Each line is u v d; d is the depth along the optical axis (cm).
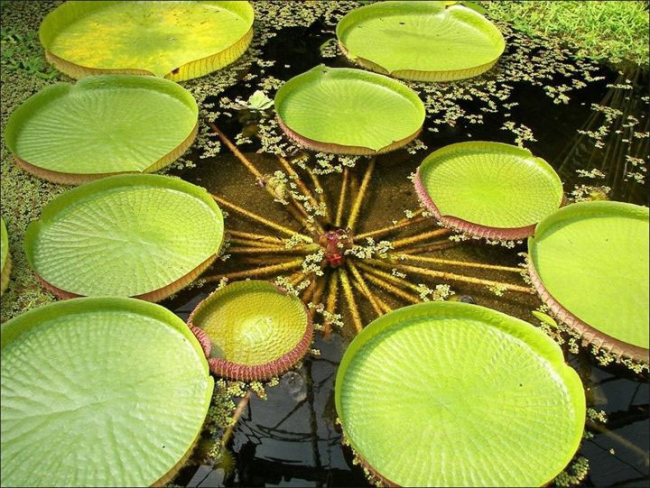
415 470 206
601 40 481
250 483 211
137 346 238
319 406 234
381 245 303
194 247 280
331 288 281
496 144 344
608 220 308
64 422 211
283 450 221
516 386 233
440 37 455
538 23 498
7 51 418
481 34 463
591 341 262
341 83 391
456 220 302
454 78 416
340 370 229
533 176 334
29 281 274
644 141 388
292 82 379
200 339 239
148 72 380
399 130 359
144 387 225
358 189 336
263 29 464
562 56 463
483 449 212
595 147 379
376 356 241
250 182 336
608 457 225
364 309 273
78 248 275
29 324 238
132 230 285
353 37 448
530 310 280
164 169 338
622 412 242
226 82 405
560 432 220
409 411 222
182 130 350
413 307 251
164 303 270
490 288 290
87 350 234
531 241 292
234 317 251
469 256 304
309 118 362
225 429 226
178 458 207
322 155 355
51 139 334
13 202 308
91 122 347
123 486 198
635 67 456
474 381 233
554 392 232
